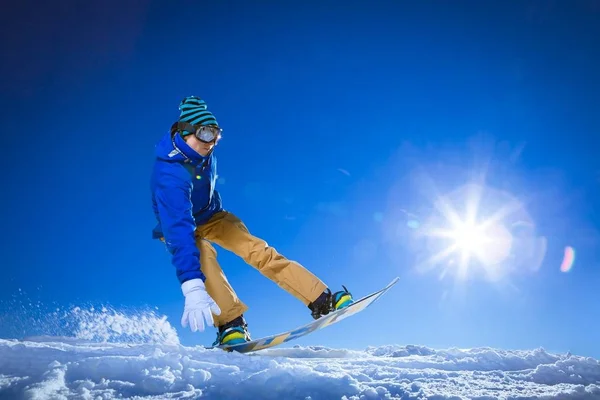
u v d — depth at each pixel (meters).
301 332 3.04
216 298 2.99
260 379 2.04
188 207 2.90
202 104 3.03
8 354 2.20
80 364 2.08
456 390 2.10
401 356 3.23
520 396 2.01
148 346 2.57
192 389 1.94
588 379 2.55
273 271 3.31
